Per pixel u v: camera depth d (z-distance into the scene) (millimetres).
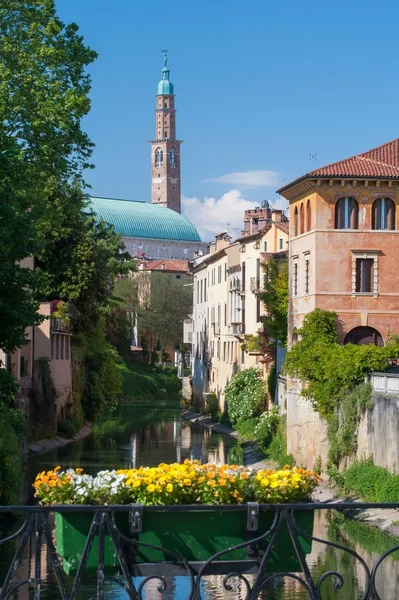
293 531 12148
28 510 11562
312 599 12094
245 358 88250
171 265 193125
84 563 11797
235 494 13195
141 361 158375
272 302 69125
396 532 37125
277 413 66375
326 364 49375
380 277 55688
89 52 46312
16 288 37250
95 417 91750
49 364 73688
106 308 92625
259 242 85375
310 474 13695
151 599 23562
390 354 47594
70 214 57344
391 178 55000
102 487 13062
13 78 44406
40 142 44000
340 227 55781
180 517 13078
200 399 115062
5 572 28484
